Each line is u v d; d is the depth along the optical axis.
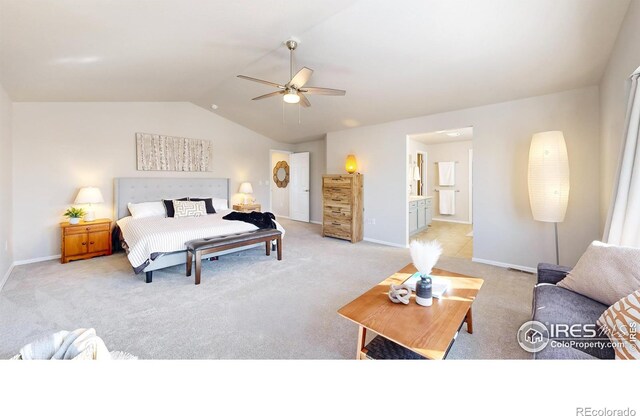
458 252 4.23
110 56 2.61
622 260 1.48
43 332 1.95
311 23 2.48
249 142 6.11
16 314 2.19
